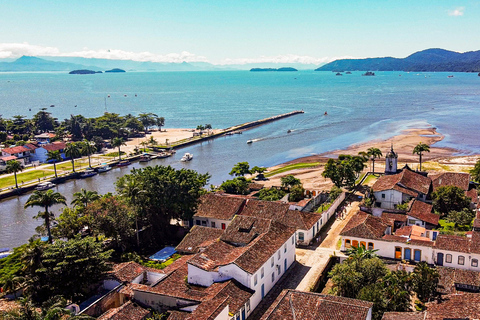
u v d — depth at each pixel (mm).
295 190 108188
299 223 83625
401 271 60250
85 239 66438
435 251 69000
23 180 150375
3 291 66875
